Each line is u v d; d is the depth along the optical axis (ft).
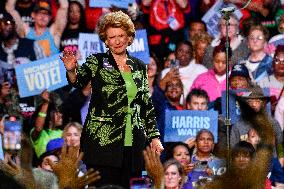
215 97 53.98
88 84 30.86
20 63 54.39
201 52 55.36
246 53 55.57
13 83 53.42
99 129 29.58
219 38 55.77
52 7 55.06
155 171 20.11
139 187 38.29
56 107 52.03
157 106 53.72
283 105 54.65
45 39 54.85
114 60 29.76
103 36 29.71
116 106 29.63
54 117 51.78
